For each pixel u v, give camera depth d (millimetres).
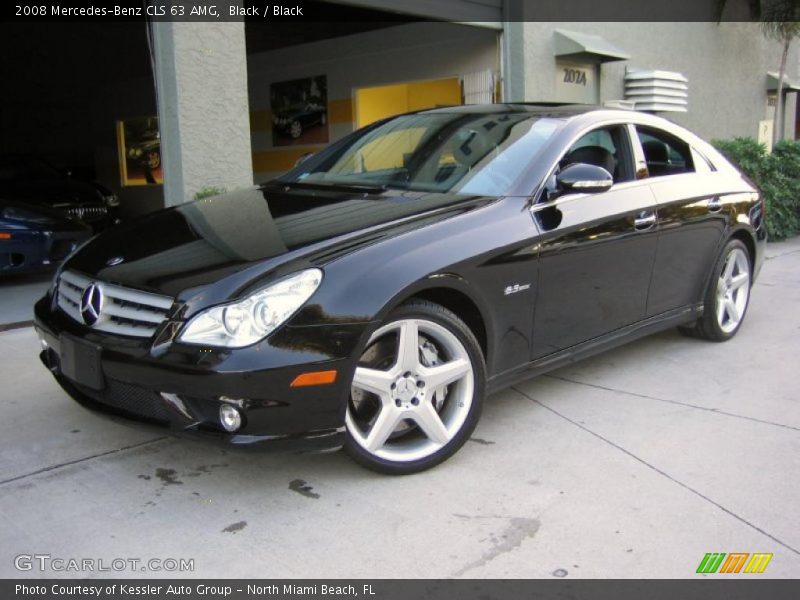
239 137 6578
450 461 3479
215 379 2791
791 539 2863
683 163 4984
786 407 4156
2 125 16594
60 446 3611
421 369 3246
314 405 2938
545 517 3000
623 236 4156
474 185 3859
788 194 10125
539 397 4309
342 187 4102
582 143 4176
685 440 3723
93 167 15680
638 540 2846
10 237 6930
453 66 11023
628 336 4441
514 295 3566
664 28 11977
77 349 3186
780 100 14391
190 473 3354
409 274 3125
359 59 12656
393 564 2691
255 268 3012
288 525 2934
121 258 3391
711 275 5070
